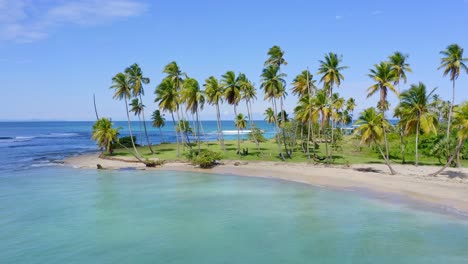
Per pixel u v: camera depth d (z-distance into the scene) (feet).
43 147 298.56
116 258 63.10
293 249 66.85
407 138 202.18
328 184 127.03
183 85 205.98
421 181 125.39
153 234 75.82
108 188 123.95
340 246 68.03
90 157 216.54
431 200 100.48
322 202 101.55
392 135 214.48
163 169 168.66
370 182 126.93
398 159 188.34
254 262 61.21
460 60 167.12
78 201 104.94
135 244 69.87
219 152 203.31
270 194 112.78
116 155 215.31
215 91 207.92
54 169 170.81
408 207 94.27
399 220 83.30
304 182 131.95
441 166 161.48
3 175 153.17
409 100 146.41
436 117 146.00
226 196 110.52
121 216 88.94
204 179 141.49
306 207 96.22
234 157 194.90
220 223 83.10
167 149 242.17
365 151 212.64
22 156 226.79
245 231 77.41
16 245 69.31
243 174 151.53
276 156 197.26
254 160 186.29
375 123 143.84
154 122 310.04
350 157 195.21
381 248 66.69
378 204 98.12
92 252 65.82
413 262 60.39
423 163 171.32
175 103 203.72
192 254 64.85
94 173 158.71
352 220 84.12
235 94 191.21
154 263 60.90
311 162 176.86
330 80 169.89
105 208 96.63
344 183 127.54
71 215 90.17
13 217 88.12
